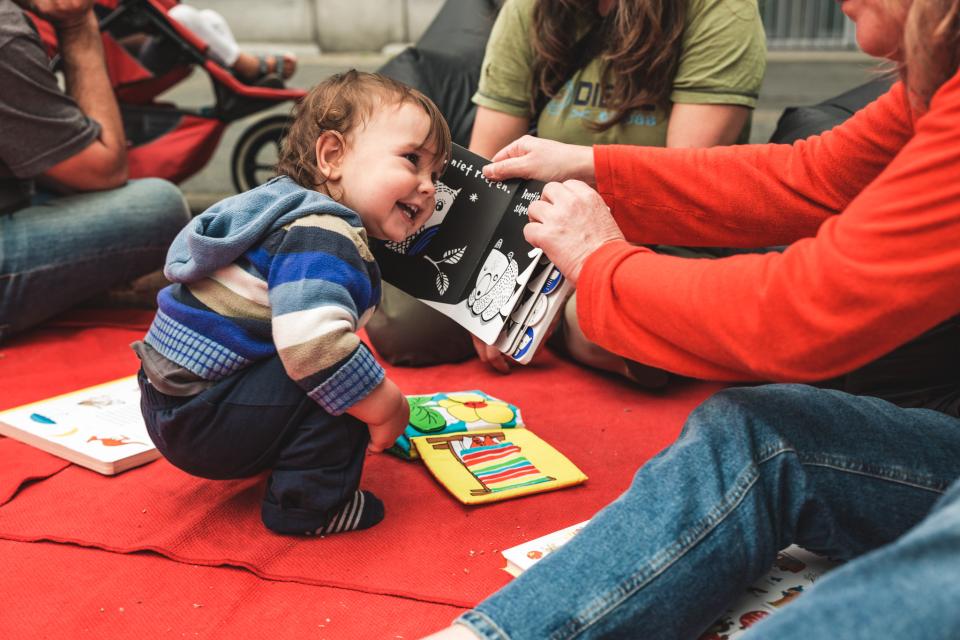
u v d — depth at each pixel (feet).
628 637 3.10
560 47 6.08
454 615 3.80
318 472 4.25
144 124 9.37
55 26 7.12
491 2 8.89
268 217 4.17
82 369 6.49
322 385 4.02
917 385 5.18
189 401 4.21
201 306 4.22
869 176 4.04
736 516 3.26
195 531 4.40
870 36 3.14
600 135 6.19
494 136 6.55
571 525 4.48
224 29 9.91
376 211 4.49
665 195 4.50
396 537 4.39
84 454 4.97
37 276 6.82
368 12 24.66
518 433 5.39
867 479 3.43
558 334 6.67
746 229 4.42
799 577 3.80
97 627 3.71
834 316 2.83
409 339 6.45
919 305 2.70
